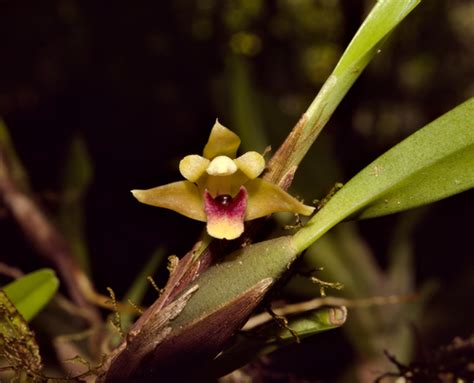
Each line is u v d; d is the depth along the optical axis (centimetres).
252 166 13
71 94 63
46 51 62
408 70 62
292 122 29
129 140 63
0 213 23
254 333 13
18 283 15
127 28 65
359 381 27
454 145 13
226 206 13
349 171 50
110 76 64
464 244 48
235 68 30
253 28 71
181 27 67
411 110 64
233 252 12
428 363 16
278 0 70
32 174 56
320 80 71
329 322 13
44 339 20
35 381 14
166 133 65
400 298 18
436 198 13
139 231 51
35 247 23
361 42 13
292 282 23
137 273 47
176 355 12
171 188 13
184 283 13
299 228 13
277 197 13
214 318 12
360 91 46
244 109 29
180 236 49
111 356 13
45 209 24
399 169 13
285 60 72
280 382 20
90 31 63
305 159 28
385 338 27
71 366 20
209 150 13
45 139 60
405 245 31
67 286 22
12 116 60
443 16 59
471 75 63
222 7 70
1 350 14
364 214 13
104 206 54
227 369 13
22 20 60
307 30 71
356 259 28
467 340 16
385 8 13
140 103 65
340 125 47
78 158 24
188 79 67
